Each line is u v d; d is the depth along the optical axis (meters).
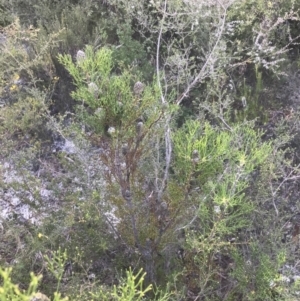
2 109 2.42
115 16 3.30
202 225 2.14
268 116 2.86
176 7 2.92
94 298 1.62
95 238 1.96
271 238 1.98
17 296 1.05
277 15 3.12
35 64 2.68
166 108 1.73
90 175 2.13
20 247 1.79
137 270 2.02
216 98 2.86
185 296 1.96
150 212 1.83
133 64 2.85
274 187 2.31
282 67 3.05
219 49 2.60
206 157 1.62
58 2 3.51
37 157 2.61
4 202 2.29
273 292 1.92
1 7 3.65
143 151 1.95
